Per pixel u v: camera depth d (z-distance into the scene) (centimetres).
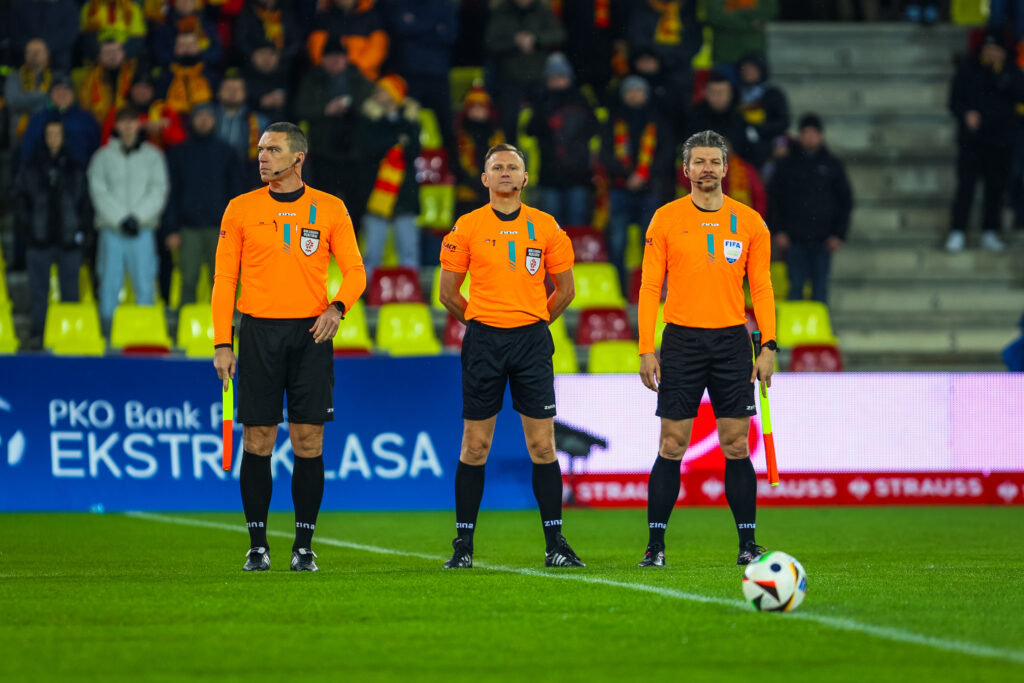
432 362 4253
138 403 4166
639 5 5766
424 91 5666
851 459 4406
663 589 2180
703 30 6450
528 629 1803
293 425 2553
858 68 7006
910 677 1498
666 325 2620
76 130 5259
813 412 4400
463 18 6688
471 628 1814
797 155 5388
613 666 1564
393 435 4225
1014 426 4459
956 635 1753
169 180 5112
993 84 5988
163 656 1630
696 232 2580
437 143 5988
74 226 4981
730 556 2912
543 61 5638
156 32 5616
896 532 3575
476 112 5397
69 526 3678
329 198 2569
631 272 5488
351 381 4222
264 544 2584
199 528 3622
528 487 4306
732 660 1594
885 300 6006
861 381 4419
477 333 2552
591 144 5441
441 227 5878
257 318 2519
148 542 3262
